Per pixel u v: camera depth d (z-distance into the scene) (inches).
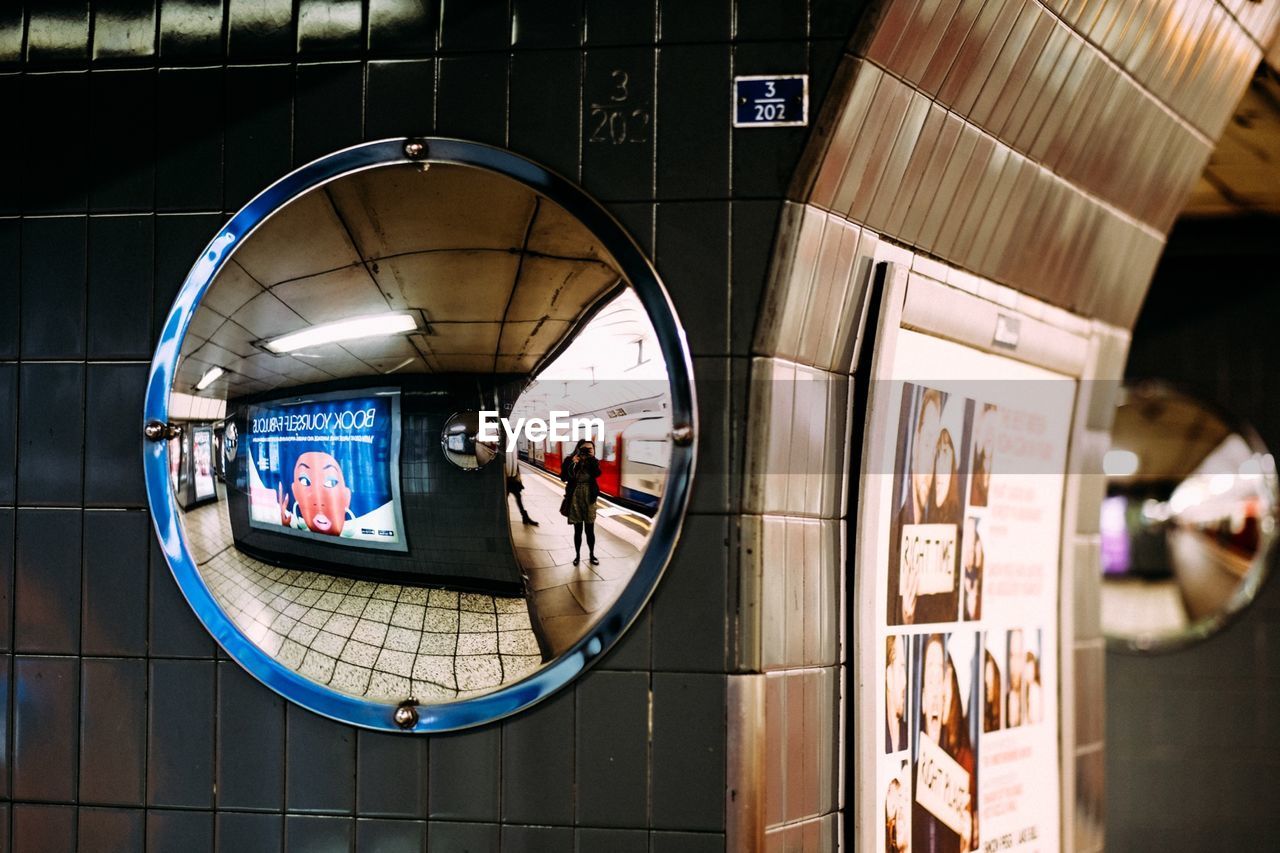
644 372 79.8
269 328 84.4
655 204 80.5
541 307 81.0
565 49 81.8
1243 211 197.2
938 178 90.4
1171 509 224.4
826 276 82.7
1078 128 103.3
